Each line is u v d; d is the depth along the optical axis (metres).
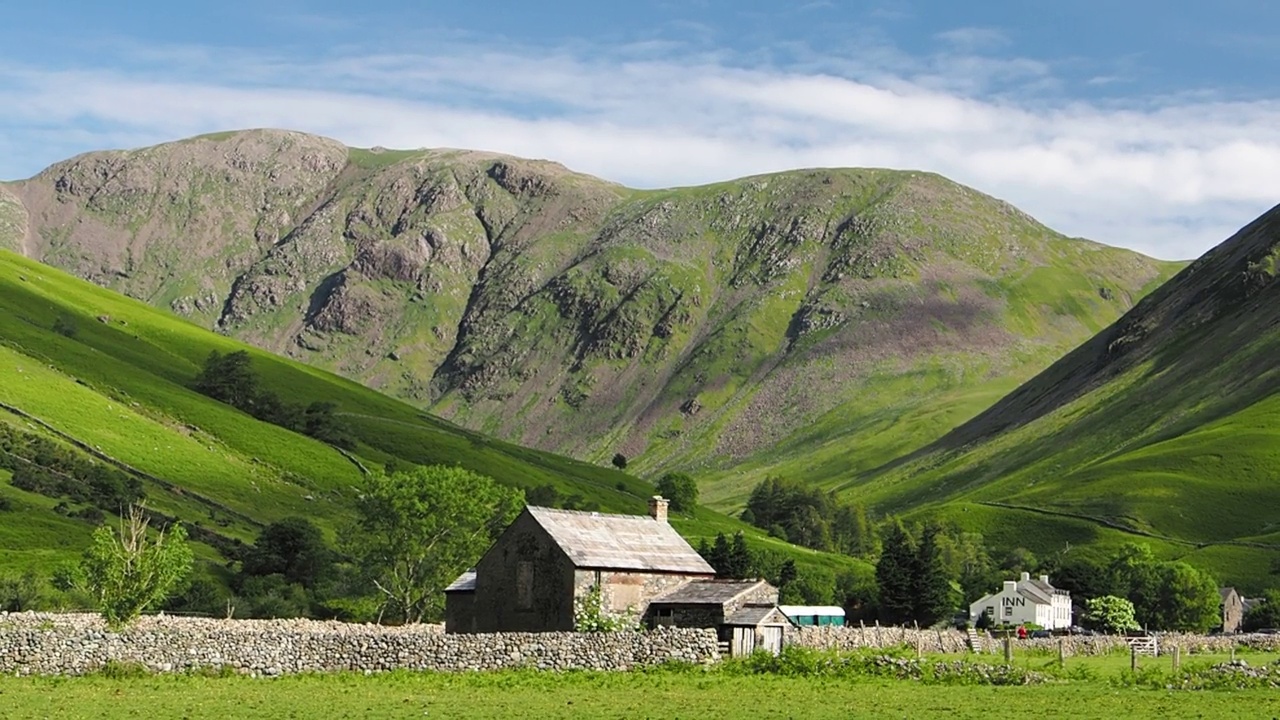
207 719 50.88
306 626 91.06
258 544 167.25
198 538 183.25
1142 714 55.44
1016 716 54.44
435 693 60.97
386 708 54.97
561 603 91.94
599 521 98.19
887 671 71.44
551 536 93.00
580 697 59.66
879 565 197.75
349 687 63.47
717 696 60.56
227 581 159.00
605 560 92.88
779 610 93.06
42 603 113.88
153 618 89.44
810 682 67.81
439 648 72.12
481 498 127.50
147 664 67.88
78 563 119.44
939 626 185.50
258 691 61.00
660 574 95.56
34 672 66.38
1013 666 72.62
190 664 68.56
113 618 81.12
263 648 70.00
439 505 124.31
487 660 72.25
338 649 71.31
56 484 184.38
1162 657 105.56
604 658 73.38
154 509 193.62
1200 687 67.50
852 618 195.00
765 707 56.56
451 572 124.44
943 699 60.69
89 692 59.53
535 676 69.38
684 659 74.19
